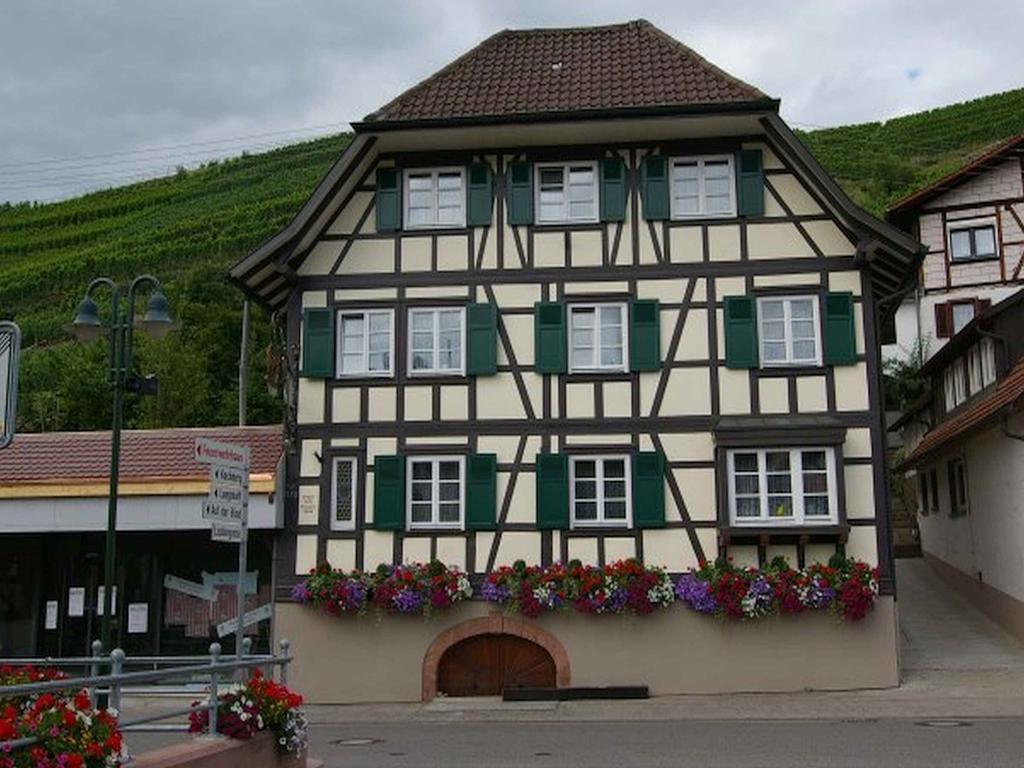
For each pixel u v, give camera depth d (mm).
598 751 12312
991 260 40719
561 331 18766
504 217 19391
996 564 21234
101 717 7137
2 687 6418
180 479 19203
